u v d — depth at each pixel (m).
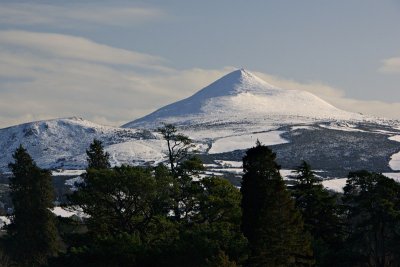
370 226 99.69
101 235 90.88
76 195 95.75
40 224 118.75
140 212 96.31
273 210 83.56
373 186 94.56
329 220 96.94
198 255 83.25
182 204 99.62
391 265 95.50
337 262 91.56
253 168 86.94
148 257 85.62
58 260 90.69
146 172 96.69
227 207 95.00
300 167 99.50
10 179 121.50
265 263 82.88
